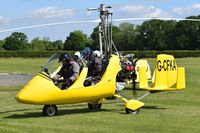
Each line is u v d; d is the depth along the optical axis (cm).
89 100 1277
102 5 1566
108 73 1302
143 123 1093
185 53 8706
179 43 12725
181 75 1387
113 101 1617
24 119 1173
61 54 1270
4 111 1355
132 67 1410
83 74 1254
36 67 4800
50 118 1188
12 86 2353
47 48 15125
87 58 1344
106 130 993
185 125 1062
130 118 1183
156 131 984
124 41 12725
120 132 971
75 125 1065
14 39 14888
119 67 1336
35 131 977
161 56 1398
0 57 9225
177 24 12838
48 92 1177
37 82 1187
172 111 1330
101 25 1581
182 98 1741
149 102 1602
